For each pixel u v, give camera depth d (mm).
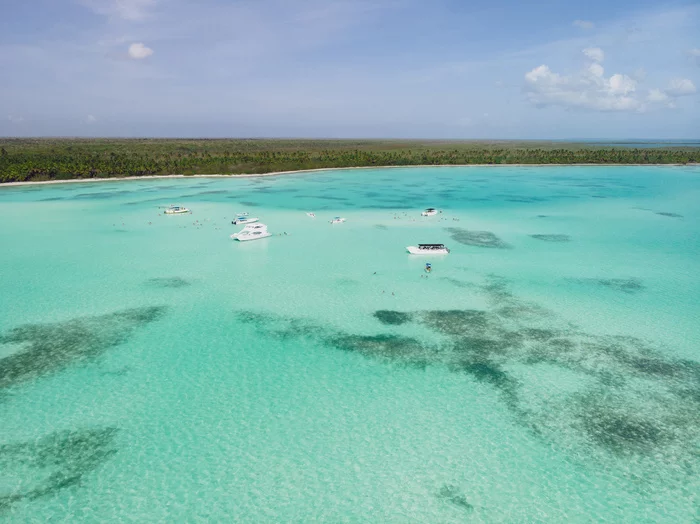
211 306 42719
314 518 20953
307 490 22438
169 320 39750
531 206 95125
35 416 27219
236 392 29844
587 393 29672
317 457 24484
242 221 77188
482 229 73938
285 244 64500
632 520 20812
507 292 46250
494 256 58562
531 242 65688
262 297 44844
